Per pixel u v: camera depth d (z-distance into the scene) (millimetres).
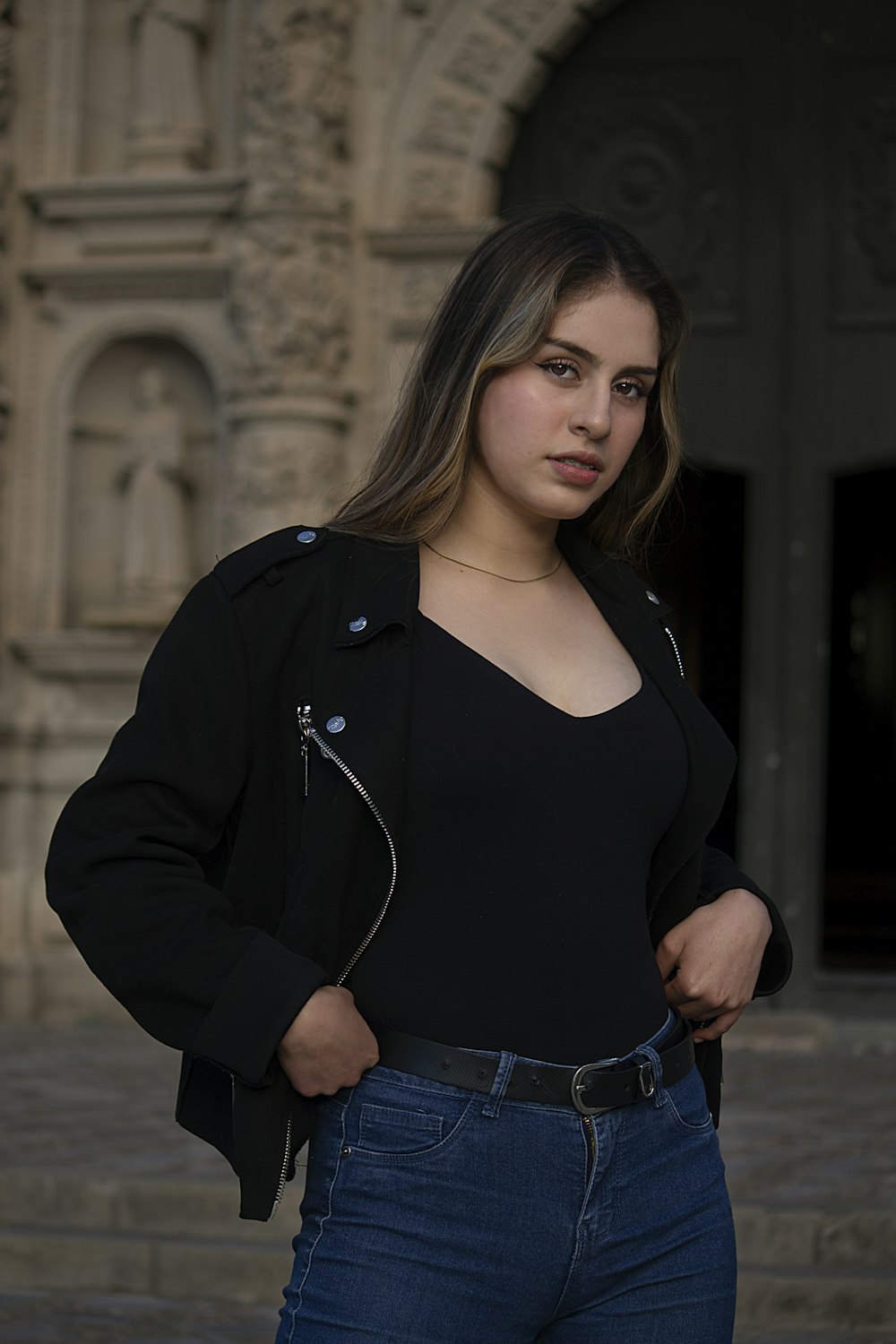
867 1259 4484
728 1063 7492
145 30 9289
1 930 9008
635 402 1804
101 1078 6793
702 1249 1725
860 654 18516
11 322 9320
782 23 8930
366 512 1849
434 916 1676
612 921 1706
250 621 1770
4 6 9211
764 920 1903
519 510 1836
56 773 9086
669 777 1780
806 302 8891
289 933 1681
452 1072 1647
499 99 8852
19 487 9328
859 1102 6352
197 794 1715
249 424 8719
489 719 1698
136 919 1635
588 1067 1660
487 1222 1629
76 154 9352
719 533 16844
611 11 9031
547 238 1771
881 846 18109
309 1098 1697
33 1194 4902
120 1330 4215
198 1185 4816
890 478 18484
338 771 1705
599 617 1900
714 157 8961
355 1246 1631
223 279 9109
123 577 9234
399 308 8844
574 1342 1712
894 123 8859
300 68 8672
